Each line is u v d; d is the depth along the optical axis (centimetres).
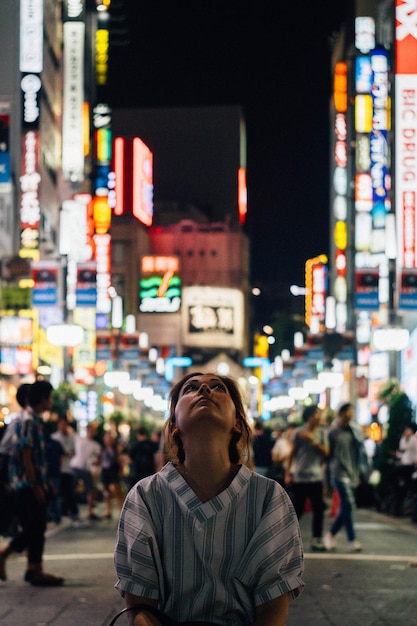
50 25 5481
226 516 361
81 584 1224
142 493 369
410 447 2567
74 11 5500
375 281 4475
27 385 1202
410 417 2706
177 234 13012
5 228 4244
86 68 5788
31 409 1199
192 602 360
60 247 4953
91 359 5706
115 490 2611
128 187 11738
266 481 370
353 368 5925
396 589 1190
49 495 1206
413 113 3884
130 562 362
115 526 2334
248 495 366
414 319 4162
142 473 2572
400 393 2731
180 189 13650
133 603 362
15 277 3606
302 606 1063
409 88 3894
